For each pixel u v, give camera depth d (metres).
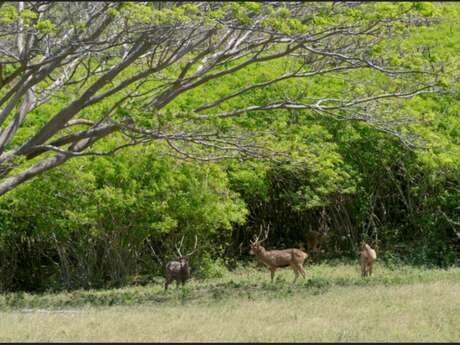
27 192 42.78
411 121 37.56
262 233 59.25
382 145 51.56
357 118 37.38
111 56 38.66
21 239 49.00
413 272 45.72
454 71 35.59
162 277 50.31
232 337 23.45
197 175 46.34
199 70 36.31
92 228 45.94
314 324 25.42
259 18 33.41
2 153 35.94
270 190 55.34
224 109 50.53
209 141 36.41
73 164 42.66
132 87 48.78
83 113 46.34
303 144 38.94
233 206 47.69
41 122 48.19
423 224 52.88
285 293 35.09
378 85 39.47
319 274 46.44
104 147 43.66
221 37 38.25
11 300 38.72
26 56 31.78
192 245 50.12
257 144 37.03
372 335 23.62
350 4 33.62
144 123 32.88
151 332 24.61
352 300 31.20
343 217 57.00
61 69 42.44
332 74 40.34
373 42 35.19
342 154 52.31
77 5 33.66
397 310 28.23
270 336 23.53
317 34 33.44
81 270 48.41
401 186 56.62
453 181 53.12
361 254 42.41
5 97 33.53
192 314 28.41
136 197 44.97
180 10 30.64
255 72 55.16
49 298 39.88
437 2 41.16
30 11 30.30
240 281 44.09
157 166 44.84
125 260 48.56
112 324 26.22
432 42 59.59
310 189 53.19
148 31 31.89
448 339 23.02
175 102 50.06
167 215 46.44
